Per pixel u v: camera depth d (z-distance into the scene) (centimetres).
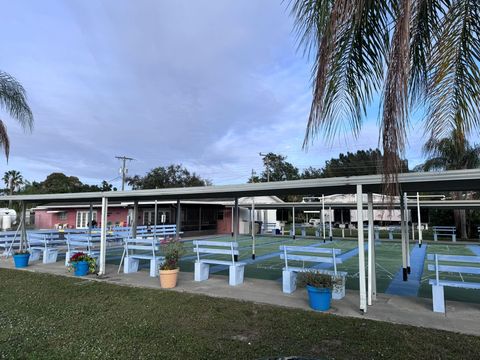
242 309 621
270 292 746
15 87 1242
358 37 274
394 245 1994
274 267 1136
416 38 298
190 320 572
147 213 2828
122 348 460
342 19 234
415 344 460
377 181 600
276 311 606
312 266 1175
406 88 218
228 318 578
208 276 905
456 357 421
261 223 3070
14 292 776
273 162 5738
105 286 814
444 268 605
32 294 754
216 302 668
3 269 1054
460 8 292
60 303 681
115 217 3019
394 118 221
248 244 1994
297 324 542
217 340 487
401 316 577
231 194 959
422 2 277
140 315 601
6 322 569
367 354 434
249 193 909
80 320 579
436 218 3041
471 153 1662
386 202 265
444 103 318
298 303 658
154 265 931
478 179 515
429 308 623
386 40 259
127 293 749
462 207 2102
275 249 1717
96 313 618
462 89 310
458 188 687
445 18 295
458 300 702
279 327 532
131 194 941
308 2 266
